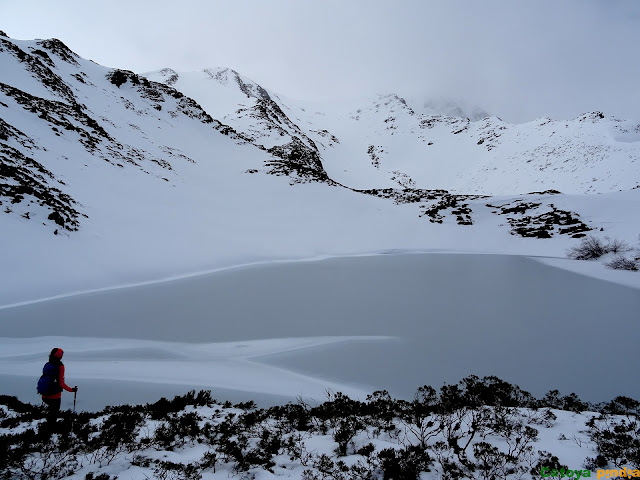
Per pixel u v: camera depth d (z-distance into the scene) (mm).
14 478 5379
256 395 11602
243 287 28484
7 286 21766
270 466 6281
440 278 34125
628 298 26281
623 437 6609
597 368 14070
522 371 13766
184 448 7062
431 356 15219
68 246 28734
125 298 23578
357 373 13539
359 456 6605
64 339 15977
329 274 35594
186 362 14297
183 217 49031
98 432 7371
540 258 49344
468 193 138375
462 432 7590
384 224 66562
